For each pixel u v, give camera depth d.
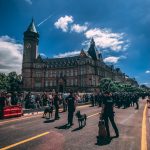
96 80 101.06
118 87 94.38
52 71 107.81
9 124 12.73
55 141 8.52
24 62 108.50
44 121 14.19
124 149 7.54
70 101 12.79
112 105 9.59
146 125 12.96
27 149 7.30
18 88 97.00
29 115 18.02
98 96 32.19
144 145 8.11
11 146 7.65
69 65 104.12
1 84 89.06
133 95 33.28
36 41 110.69
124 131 10.93
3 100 15.66
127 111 23.20
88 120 15.07
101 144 8.18
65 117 16.73
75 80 101.19
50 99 24.58
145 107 30.33
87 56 98.69
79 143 8.27
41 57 110.31
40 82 107.88
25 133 10.01
